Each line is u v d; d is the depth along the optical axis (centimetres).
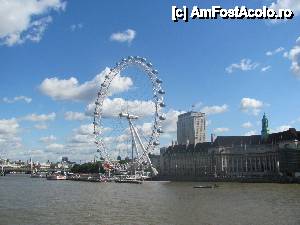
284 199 12912
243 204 11756
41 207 11944
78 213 10500
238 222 8588
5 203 13175
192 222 8712
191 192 17200
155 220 9106
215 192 16788
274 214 9619
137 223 8762
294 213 9738
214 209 10762
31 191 19500
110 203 13000
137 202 13225
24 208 11700
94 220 9275
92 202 13438
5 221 9231
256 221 8669
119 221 9075
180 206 11675
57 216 9969
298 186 19238
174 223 8656
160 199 14162
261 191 16500
